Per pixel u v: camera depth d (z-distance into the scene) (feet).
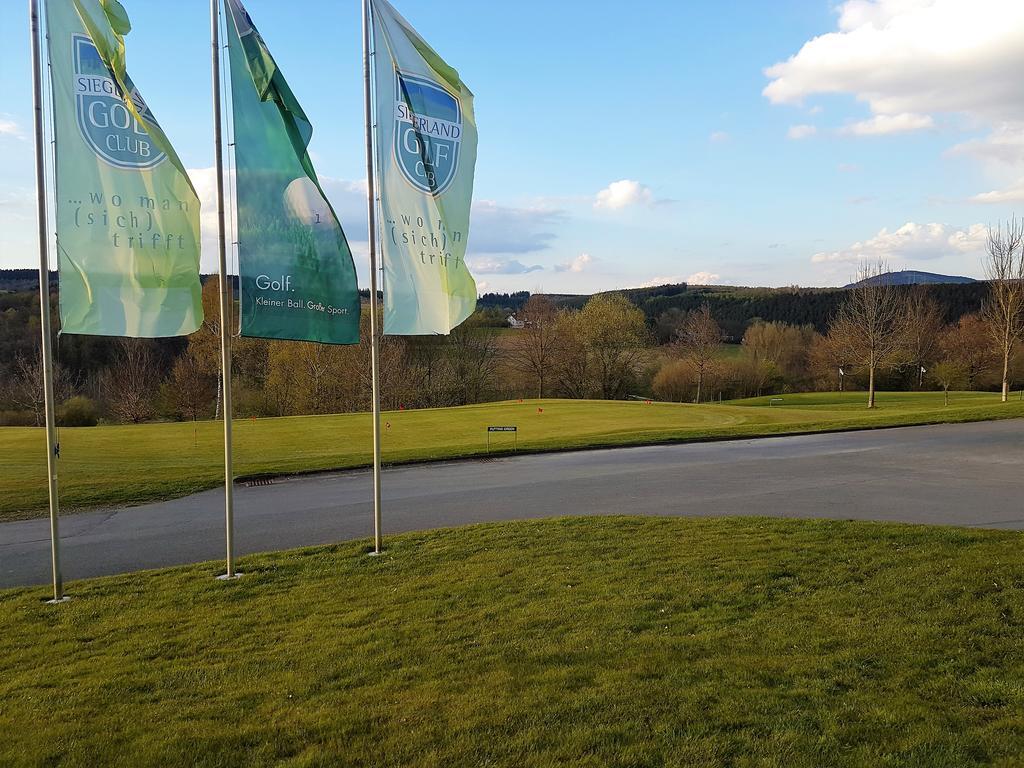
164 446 65.77
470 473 47.67
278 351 152.87
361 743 12.61
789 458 49.62
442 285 27.40
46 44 22.20
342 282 25.72
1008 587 19.48
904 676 14.42
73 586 24.67
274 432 74.79
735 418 82.17
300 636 18.69
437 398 177.47
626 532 28.43
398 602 21.16
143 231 23.30
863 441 57.62
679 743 12.10
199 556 29.45
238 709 14.35
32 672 17.12
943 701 13.33
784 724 12.60
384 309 26.78
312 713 13.89
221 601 22.35
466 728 12.94
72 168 22.53
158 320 23.59
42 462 56.18
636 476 44.19
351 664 16.44
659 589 20.75
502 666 15.79
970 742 11.84
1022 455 48.26
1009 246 107.14
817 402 143.23
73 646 18.89
